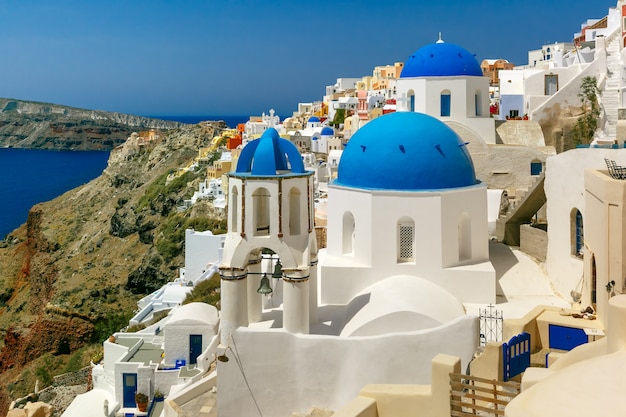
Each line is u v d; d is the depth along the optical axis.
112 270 86.31
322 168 70.50
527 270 25.83
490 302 22.00
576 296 21.62
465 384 15.23
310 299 20.59
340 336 18.81
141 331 39.75
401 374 18.06
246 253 19.55
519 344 16.88
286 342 18.86
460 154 23.52
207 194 88.06
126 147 155.12
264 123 116.75
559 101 42.94
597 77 43.38
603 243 18.78
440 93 35.75
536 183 27.09
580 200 22.06
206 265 57.16
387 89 105.31
